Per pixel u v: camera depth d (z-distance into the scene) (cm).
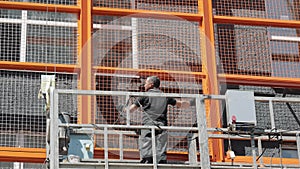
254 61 1862
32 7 1822
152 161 1520
